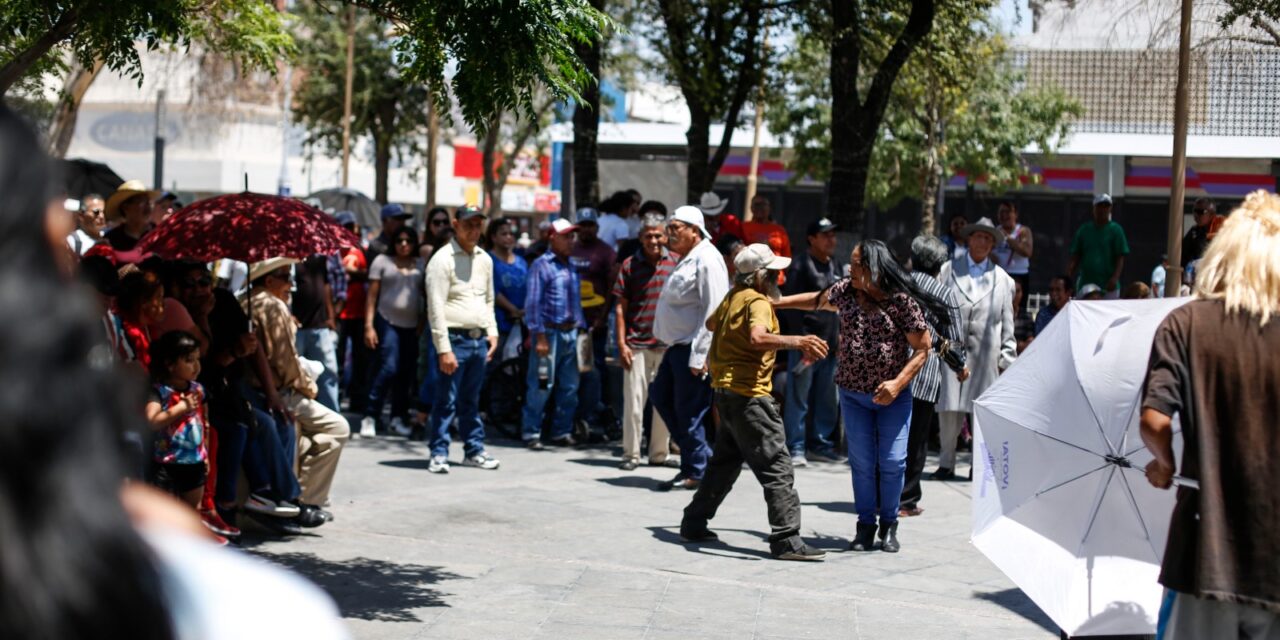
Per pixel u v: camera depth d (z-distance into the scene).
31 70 7.53
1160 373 3.87
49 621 1.01
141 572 1.07
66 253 1.15
